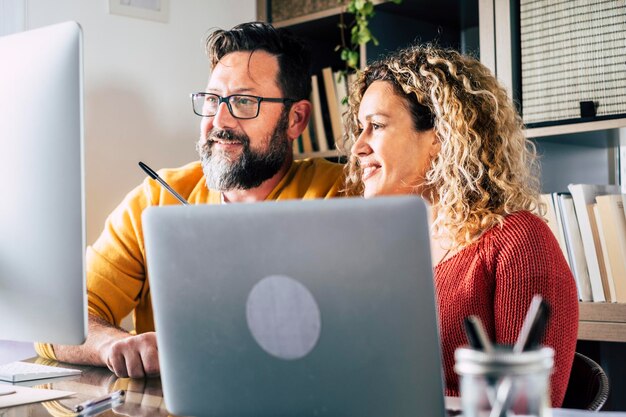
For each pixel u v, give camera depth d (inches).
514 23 91.9
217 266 36.0
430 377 33.6
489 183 60.3
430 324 33.1
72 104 43.5
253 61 75.0
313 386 35.3
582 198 83.5
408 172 62.7
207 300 36.6
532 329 28.2
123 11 111.3
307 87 79.2
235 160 74.6
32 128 44.6
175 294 37.4
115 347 54.6
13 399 46.4
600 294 83.1
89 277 74.5
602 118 84.8
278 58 75.9
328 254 33.8
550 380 51.6
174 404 38.8
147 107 114.2
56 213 44.4
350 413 35.0
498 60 92.4
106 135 109.9
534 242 55.6
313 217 33.8
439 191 60.9
